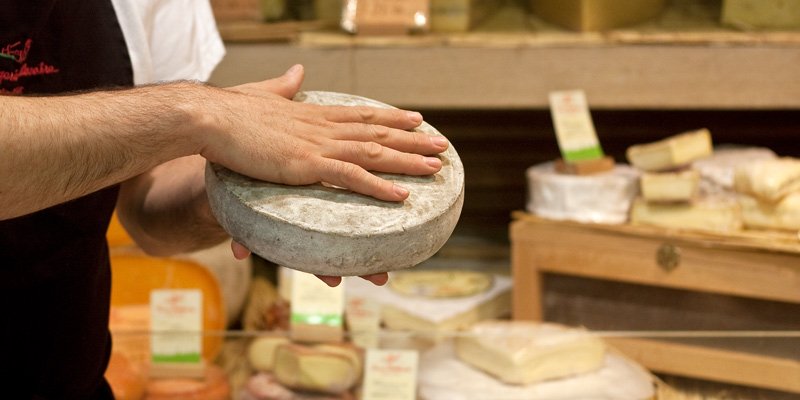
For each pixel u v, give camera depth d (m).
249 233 0.94
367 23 2.09
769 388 1.70
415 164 1.00
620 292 1.95
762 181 1.80
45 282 1.23
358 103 1.14
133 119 0.91
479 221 2.61
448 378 1.75
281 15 2.22
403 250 0.94
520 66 2.04
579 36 2.06
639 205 1.95
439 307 2.06
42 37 1.19
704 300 1.86
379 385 1.73
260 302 2.20
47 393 1.29
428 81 2.06
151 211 1.34
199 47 1.47
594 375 1.73
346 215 0.93
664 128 2.47
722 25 2.12
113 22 1.28
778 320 1.79
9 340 1.23
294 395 1.74
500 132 2.53
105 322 1.33
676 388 1.77
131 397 1.68
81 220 1.23
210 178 1.00
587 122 2.06
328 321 1.92
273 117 0.97
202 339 1.78
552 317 2.04
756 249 1.76
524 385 1.70
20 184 0.87
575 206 2.00
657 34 2.04
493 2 2.37
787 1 2.03
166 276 2.01
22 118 0.86
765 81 2.00
